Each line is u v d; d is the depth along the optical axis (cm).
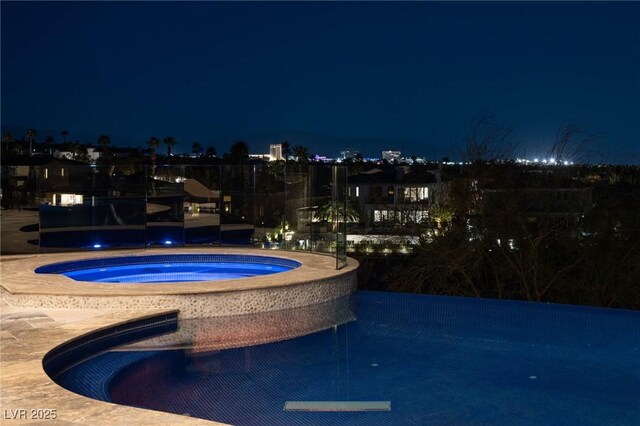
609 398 500
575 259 1476
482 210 1502
